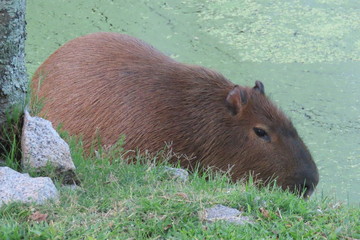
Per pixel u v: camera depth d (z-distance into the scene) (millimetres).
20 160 9516
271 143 12672
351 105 18156
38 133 9242
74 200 8539
